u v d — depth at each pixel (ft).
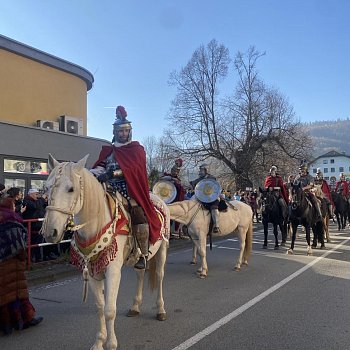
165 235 19.62
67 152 57.62
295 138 126.52
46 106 64.13
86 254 14.32
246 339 17.35
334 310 21.42
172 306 22.36
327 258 38.50
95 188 14.11
